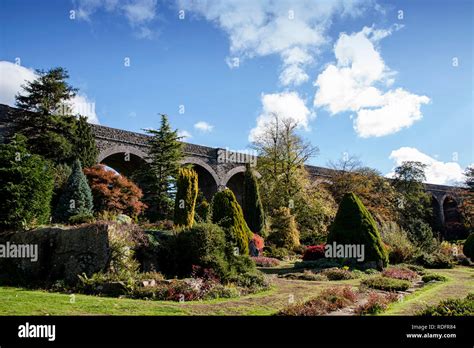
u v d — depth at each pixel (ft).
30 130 74.79
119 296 28.22
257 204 86.69
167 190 87.04
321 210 93.04
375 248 50.26
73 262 34.09
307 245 87.10
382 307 24.80
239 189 134.21
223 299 28.40
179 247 36.99
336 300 26.58
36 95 76.48
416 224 76.18
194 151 108.68
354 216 51.98
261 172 102.12
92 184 68.95
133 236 36.35
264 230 84.28
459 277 47.80
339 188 114.01
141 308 23.47
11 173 46.85
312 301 25.46
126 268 33.19
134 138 94.07
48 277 34.65
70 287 31.37
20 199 45.96
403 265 54.75
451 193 170.50
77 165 61.67
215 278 33.68
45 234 37.40
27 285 33.96
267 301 27.61
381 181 118.83
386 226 69.77
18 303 23.49
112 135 89.76
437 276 42.65
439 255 64.18
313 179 126.21
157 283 30.66
